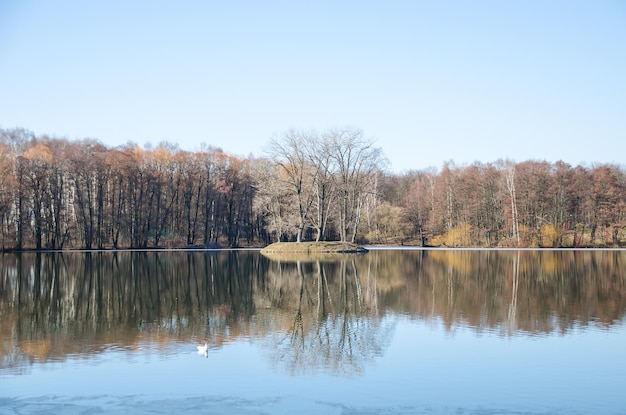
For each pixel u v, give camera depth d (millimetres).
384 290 35625
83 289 37031
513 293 34094
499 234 100062
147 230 92688
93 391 15398
